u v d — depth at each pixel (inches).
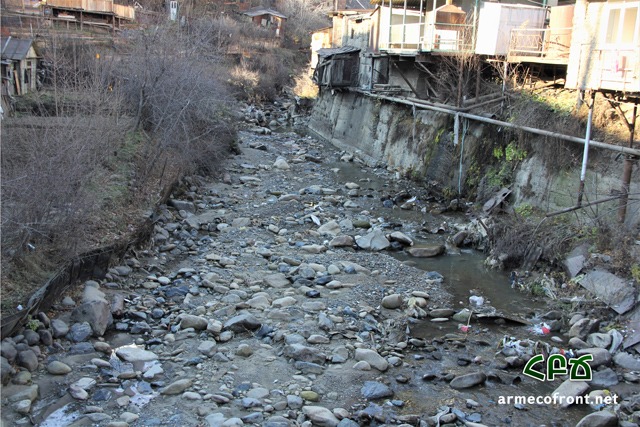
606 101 583.5
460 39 826.8
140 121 775.7
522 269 547.2
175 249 568.7
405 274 539.2
